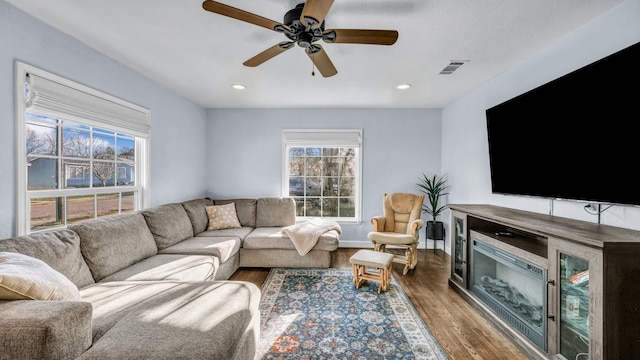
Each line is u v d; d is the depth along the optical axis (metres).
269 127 4.42
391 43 1.75
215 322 1.31
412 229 3.42
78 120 2.19
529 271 1.86
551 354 1.65
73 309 1.09
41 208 2.02
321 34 1.64
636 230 1.59
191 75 2.96
